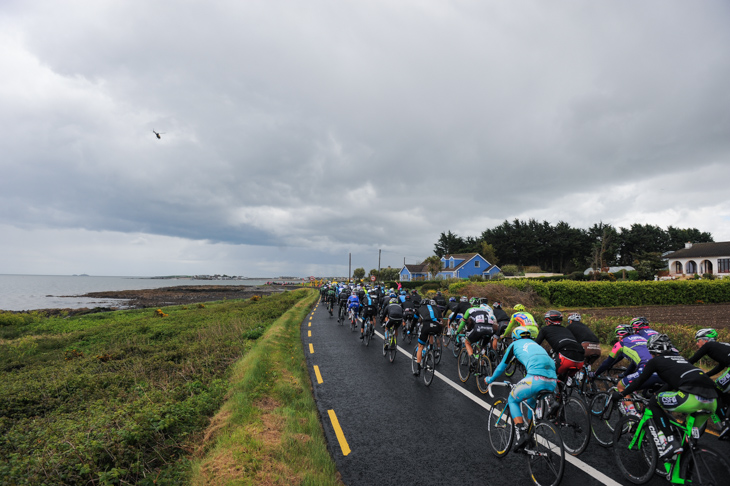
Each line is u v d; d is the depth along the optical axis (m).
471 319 8.03
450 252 101.62
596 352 5.98
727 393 4.62
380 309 18.50
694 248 53.34
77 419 6.42
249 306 30.64
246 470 4.41
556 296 27.95
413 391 7.77
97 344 17.44
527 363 4.49
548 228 93.94
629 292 27.92
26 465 4.35
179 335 17.58
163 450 5.04
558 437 3.96
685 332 10.23
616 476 4.36
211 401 6.82
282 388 7.45
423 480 4.39
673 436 3.87
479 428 5.90
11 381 10.68
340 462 4.88
